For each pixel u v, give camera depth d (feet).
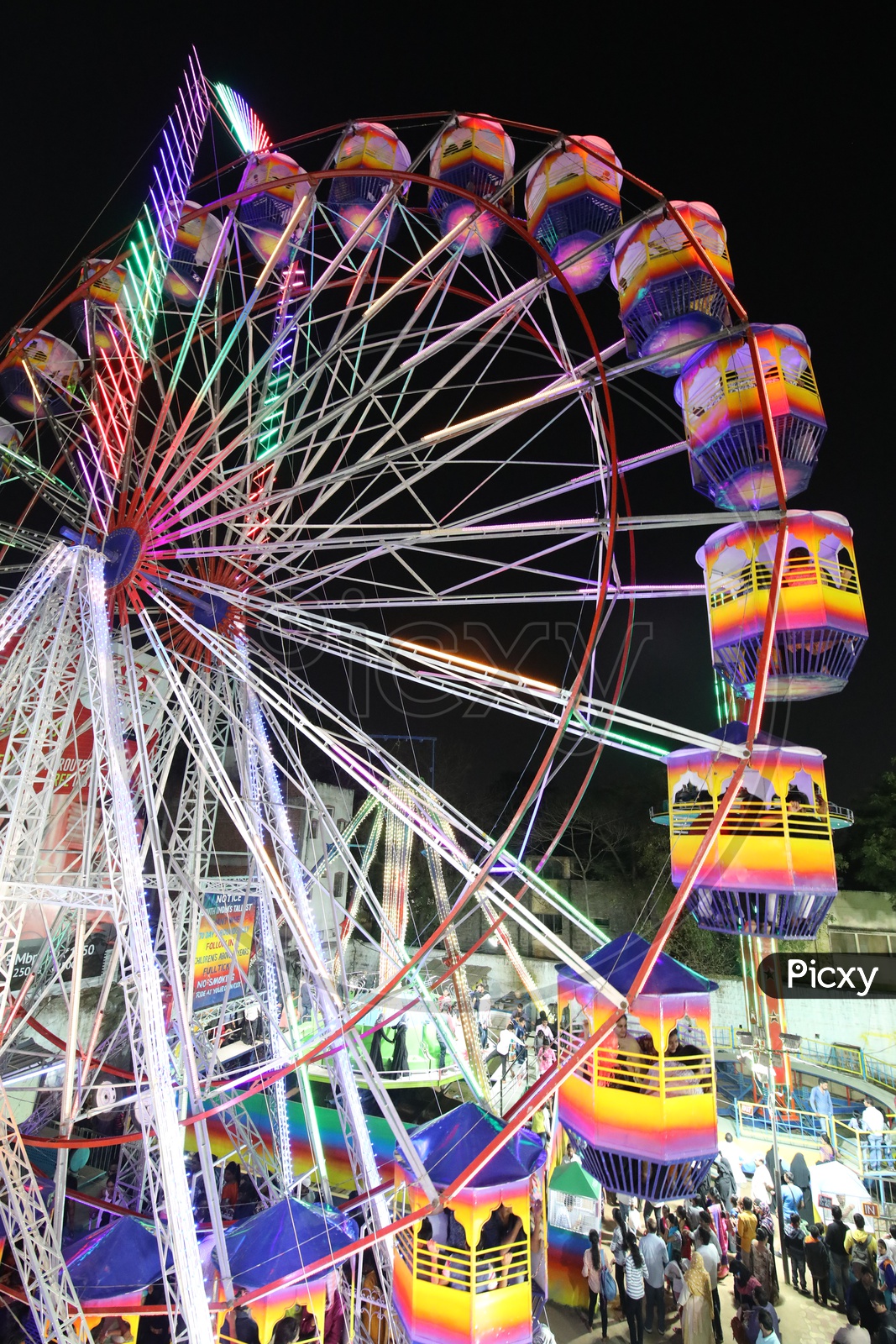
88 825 31.14
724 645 33.27
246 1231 28.45
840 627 30.55
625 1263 36.63
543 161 35.27
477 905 40.73
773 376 32.45
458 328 34.60
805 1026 82.94
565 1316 39.73
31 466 41.91
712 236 34.27
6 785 29.17
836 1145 57.67
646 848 109.81
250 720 40.75
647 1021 23.79
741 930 27.76
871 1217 46.65
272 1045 40.06
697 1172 23.08
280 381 41.57
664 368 35.27
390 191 33.35
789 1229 43.52
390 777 35.04
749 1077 74.08
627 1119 23.25
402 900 53.67
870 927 93.86
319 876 40.24
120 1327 26.63
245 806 37.93
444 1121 27.89
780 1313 38.63
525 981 35.83
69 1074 29.27
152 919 41.63
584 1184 44.29
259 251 43.65
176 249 45.16
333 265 33.88
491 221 39.47
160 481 36.01
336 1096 37.58
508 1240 25.05
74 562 32.58
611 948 27.27
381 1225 31.35
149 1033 24.09
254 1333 25.88
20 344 34.91
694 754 29.76
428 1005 33.50
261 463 35.60
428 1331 24.06
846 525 32.40
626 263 33.60
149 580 37.22
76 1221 39.83
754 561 32.19
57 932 39.96
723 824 27.96
